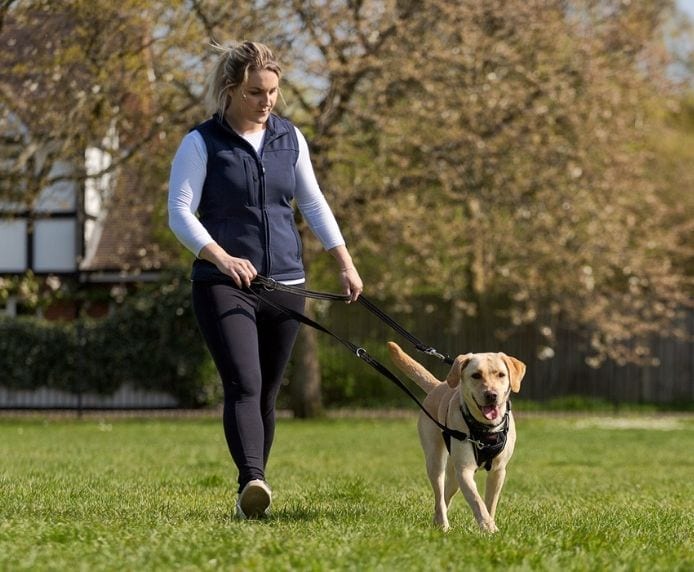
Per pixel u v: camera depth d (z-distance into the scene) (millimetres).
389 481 8922
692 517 6152
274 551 4102
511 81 19047
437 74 18438
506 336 22875
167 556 3959
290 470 9953
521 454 13383
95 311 24125
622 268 21734
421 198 19672
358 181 19062
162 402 22672
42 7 14695
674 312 23484
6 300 23906
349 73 17938
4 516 5359
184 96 18188
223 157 5434
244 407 5332
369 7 18484
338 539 4461
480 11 18438
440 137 18516
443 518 5543
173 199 5363
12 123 17422
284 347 5664
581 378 23625
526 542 4504
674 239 23156
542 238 20078
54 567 3742
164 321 22281
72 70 15992
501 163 18922
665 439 16469
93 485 7520
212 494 7047
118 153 18062
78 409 21297
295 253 5625
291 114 19000
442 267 21484
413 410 22609
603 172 19859
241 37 17062
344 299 5727
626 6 20844
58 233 23969
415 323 23047
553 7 19547
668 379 23688
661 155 27312
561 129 19578
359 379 22906
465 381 5191
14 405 22844
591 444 15305
